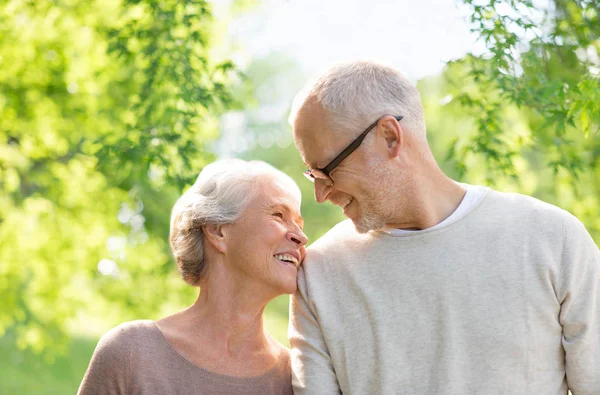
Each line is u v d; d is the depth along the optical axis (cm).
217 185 254
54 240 788
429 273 231
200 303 258
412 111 234
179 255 258
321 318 242
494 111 457
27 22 700
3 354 1312
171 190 632
